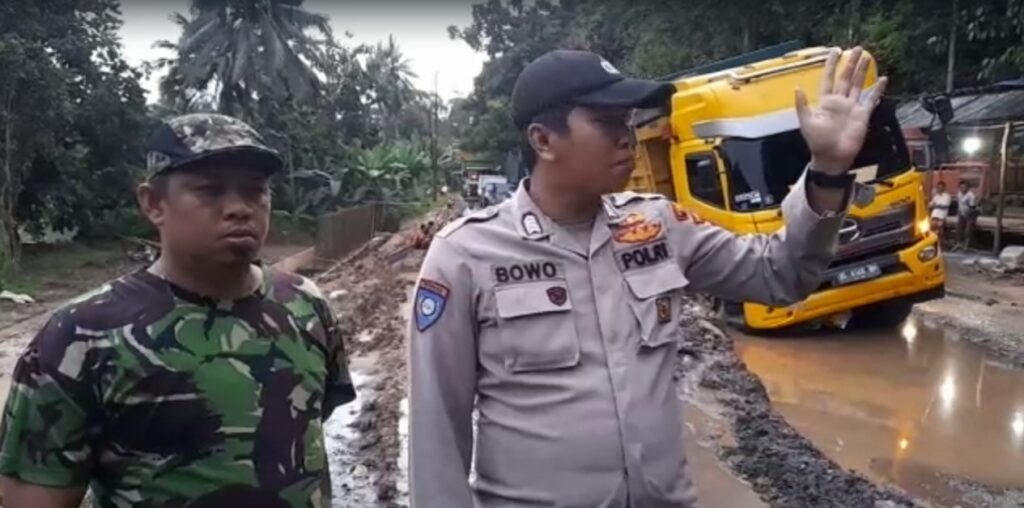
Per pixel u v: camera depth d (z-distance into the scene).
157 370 1.78
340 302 13.59
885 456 5.79
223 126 1.85
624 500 1.87
